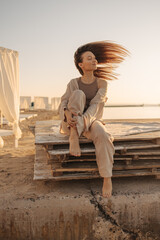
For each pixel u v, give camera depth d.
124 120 4.22
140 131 2.62
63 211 1.98
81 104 2.15
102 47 2.63
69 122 2.10
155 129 2.80
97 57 2.69
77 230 2.01
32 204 1.96
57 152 2.06
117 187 2.22
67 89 2.49
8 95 5.78
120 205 2.03
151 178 2.46
